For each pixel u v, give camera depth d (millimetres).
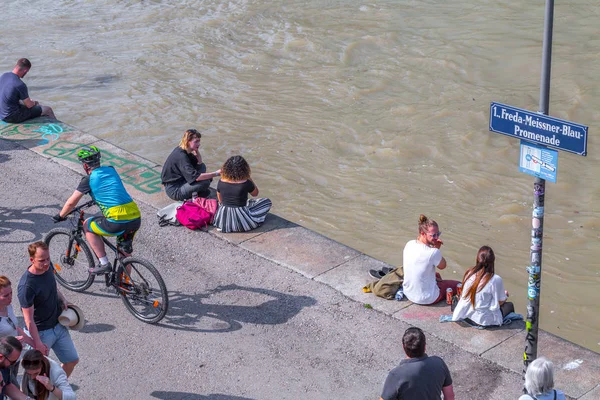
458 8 23672
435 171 14867
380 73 19438
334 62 20344
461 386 6684
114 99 18609
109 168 7820
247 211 9555
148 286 7820
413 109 17453
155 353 7453
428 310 7781
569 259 11789
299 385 6906
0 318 6129
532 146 5941
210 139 16359
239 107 17938
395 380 5184
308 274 8586
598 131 16156
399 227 12906
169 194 10258
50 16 25250
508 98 17719
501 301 7477
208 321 7883
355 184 14461
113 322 7957
